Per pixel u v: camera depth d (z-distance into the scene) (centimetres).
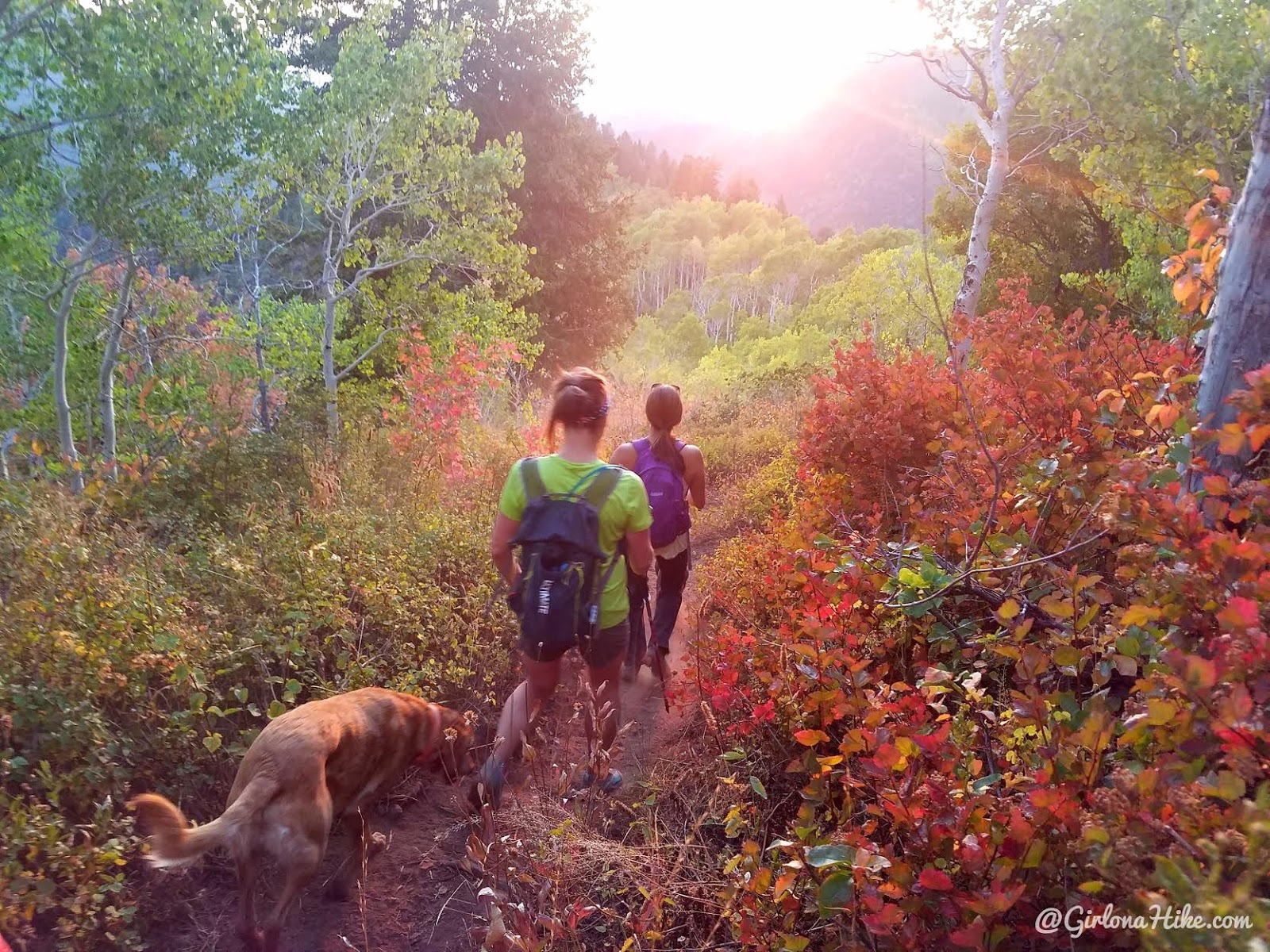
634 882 307
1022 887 189
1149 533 247
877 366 615
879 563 361
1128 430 398
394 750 339
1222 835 169
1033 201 2136
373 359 1579
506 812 361
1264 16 1020
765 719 348
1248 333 299
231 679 399
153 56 850
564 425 348
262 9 948
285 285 1595
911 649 371
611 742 364
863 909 226
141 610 394
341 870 338
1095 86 1093
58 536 447
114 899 304
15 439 791
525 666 347
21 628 361
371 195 1379
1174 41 1086
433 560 553
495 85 2483
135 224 896
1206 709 191
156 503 621
